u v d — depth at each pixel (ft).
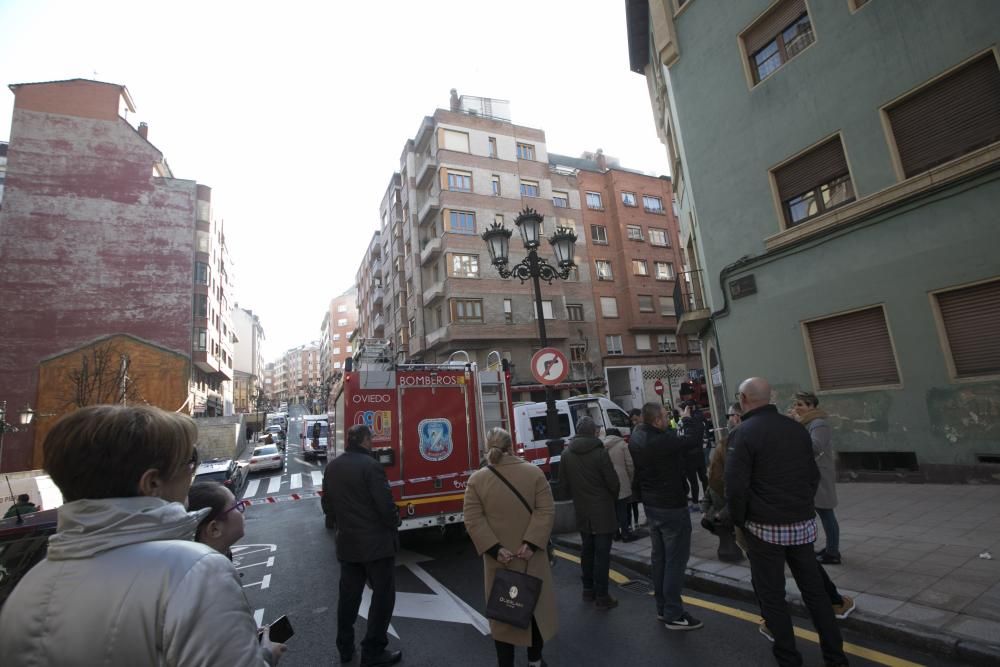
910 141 27.86
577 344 101.76
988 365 24.43
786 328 33.24
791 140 33.47
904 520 19.31
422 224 103.86
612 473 15.26
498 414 25.59
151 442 4.38
